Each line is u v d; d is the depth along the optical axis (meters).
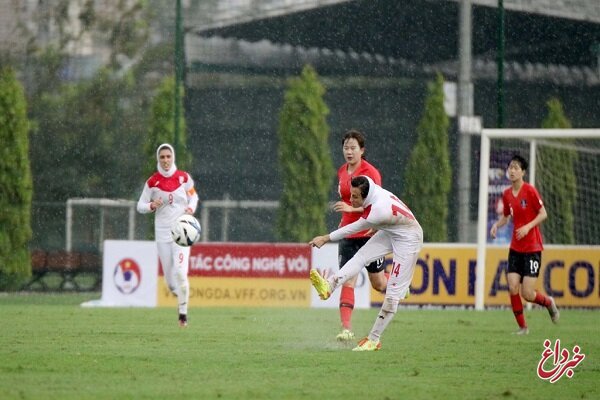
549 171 74.69
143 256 66.75
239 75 85.94
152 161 82.81
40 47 85.94
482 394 27.08
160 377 29.47
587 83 83.69
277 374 30.38
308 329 47.84
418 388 28.00
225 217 84.69
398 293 36.25
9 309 61.81
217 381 28.72
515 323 54.62
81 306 65.81
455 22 84.19
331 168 84.62
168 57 87.44
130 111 85.75
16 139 79.69
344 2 85.94
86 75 86.31
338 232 34.81
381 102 85.06
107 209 83.69
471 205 84.25
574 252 67.56
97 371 30.72
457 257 68.00
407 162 84.12
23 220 79.62
